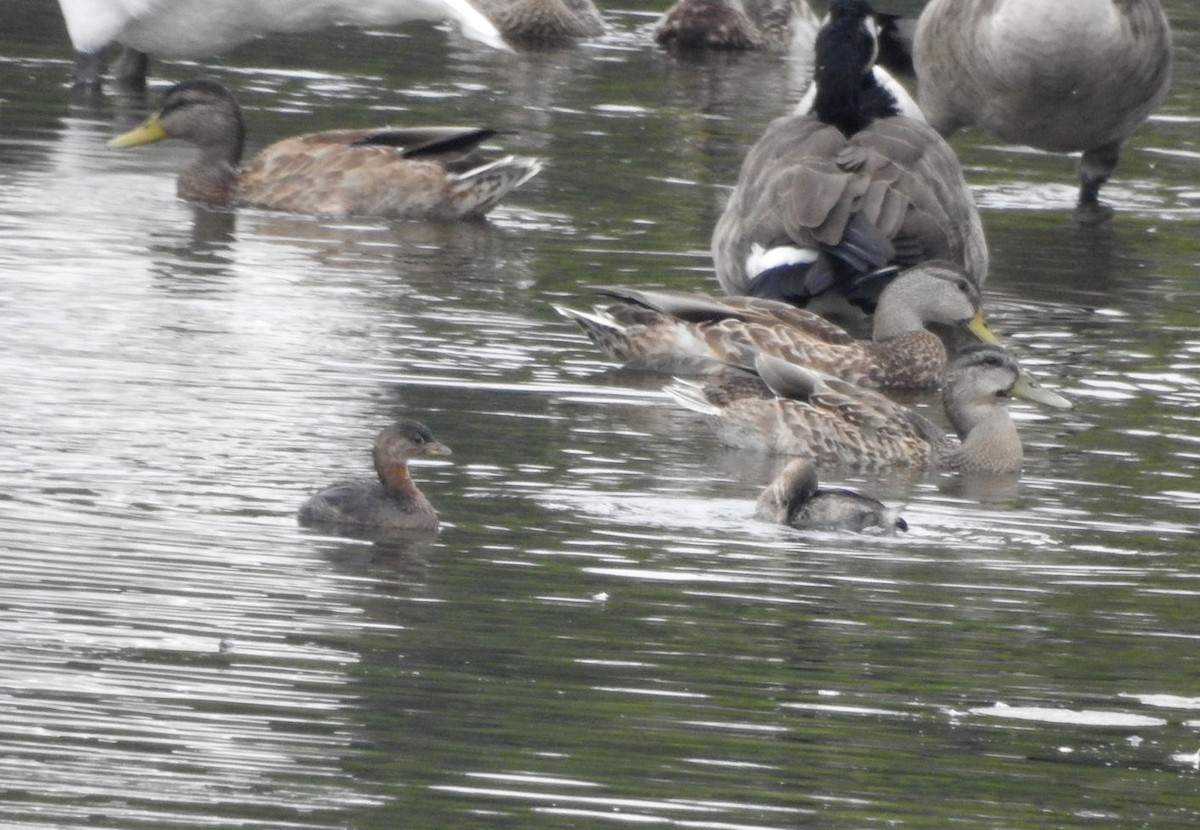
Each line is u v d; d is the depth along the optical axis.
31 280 18.80
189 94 23.14
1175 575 12.95
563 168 25.28
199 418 15.12
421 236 22.16
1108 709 10.70
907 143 20.34
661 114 29.02
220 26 27.58
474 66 31.97
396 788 9.32
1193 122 30.22
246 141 25.27
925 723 10.40
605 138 27.09
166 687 10.29
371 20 27.59
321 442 14.77
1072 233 23.70
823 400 15.91
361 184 23.06
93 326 17.42
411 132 23.61
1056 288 21.06
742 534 13.44
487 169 23.19
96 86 27.97
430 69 31.34
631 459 15.12
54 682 10.25
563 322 18.88
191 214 22.48
